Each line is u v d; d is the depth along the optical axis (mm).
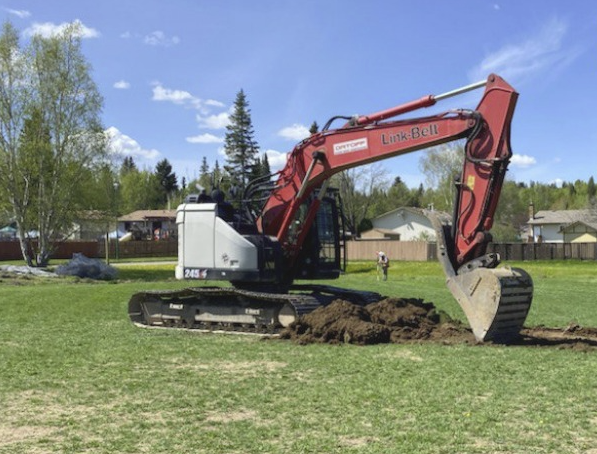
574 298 19719
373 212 84125
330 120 11859
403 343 10266
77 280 30000
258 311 11891
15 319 14695
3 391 7488
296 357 9320
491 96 9859
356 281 29375
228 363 9008
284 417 6277
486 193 9836
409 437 5590
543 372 8023
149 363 9086
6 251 57250
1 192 35719
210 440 5617
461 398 6871
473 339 10273
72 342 11062
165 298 13203
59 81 36062
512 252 51406
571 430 5758
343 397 6957
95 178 37875
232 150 72000
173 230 87438
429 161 69250
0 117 35344
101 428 6016
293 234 12812
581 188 132000
